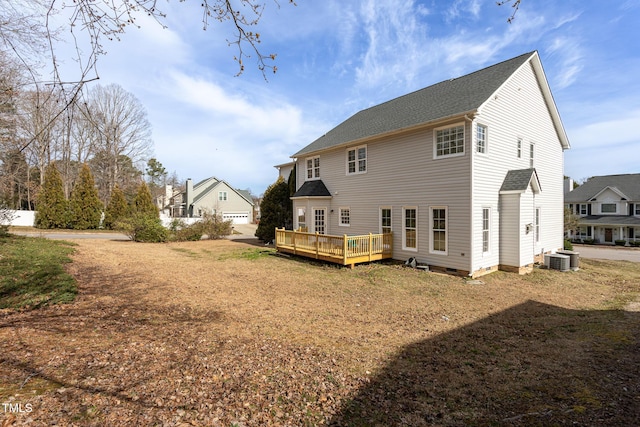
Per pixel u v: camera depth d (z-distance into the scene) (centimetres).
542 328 622
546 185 1511
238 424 286
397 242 1319
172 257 1412
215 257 1476
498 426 300
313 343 507
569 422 305
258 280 993
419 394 361
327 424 296
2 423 251
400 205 1301
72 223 2650
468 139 1066
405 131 1252
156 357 412
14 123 692
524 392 368
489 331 600
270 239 2073
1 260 837
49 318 527
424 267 1178
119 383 338
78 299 656
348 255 1195
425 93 1570
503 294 902
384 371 418
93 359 389
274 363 422
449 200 1125
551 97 1476
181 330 526
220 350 452
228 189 4469
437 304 789
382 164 1375
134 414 284
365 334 566
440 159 1149
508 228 1184
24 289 645
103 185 3475
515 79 1282
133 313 598
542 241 1466
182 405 308
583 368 434
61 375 342
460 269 1098
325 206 1664
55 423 260
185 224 2478
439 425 301
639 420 306
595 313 739
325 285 956
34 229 2483
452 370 429
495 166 1173
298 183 1938
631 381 393
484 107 1120
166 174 5884
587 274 1232
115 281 852
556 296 897
